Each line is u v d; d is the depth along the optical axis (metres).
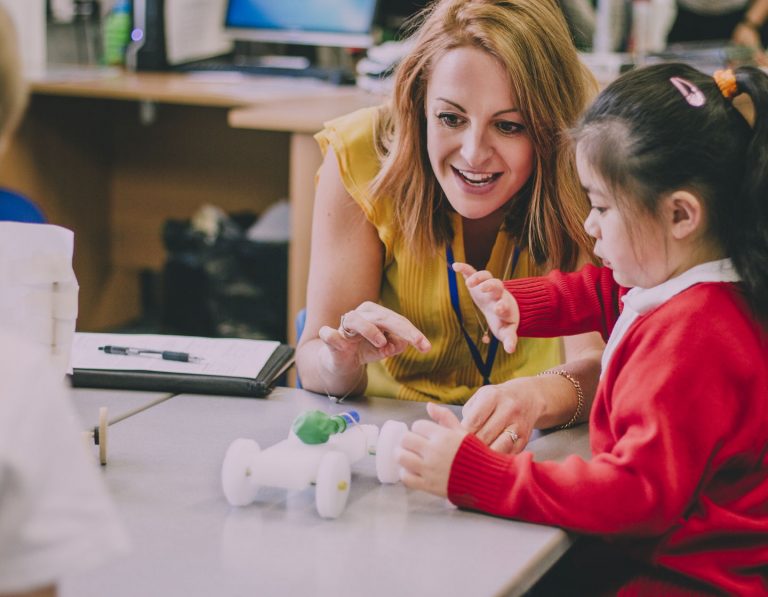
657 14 3.32
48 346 1.09
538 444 1.27
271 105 2.76
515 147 1.41
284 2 3.40
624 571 1.13
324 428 1.07
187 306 3.44
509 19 1.36
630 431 1.03
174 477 1.10
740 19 3.33
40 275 1.07
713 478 1.08
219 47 3.73
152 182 3.65
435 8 1.45
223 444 1.21
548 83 1.38
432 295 1.56
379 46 3.30
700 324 1.03
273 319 3.36
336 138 1.56
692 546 1.06
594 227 1.12
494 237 1.56
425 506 1.05
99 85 3.05
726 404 1.02
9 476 0.62
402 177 1.50
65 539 0.64
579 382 1.36
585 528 1.00
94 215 3.60
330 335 1.36
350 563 0.91
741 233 1.06
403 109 1.46
